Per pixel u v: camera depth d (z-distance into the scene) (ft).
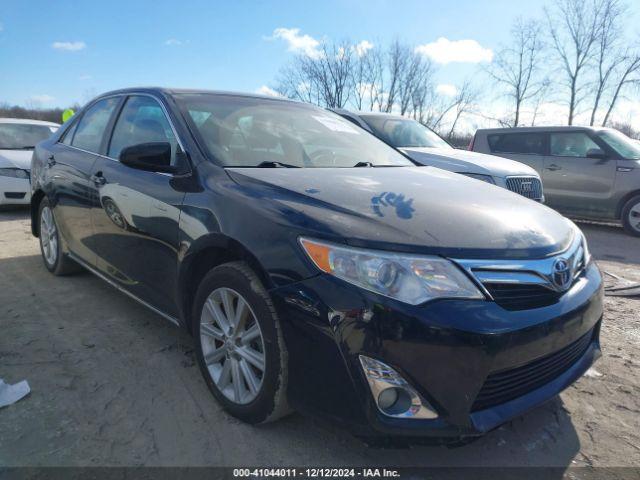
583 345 8.31
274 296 7.00
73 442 7.42
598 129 28.84
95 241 11.97
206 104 10.80
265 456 7.29
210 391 8.57
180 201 8.91
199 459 7.17
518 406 6.92
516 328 6.55
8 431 7.63
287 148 10.60
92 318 11.99
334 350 6.44
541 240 7.52
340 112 26.35
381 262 6.45
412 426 6.31
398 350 6.24
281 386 7.14
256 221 7.51
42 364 9.69
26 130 30.07
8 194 25.79
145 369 9.61
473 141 33.06
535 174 22.00
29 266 16.20
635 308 14.19
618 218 27.73
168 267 9.32
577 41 74.84
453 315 6.31
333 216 7.15
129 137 11.34
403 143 24.62
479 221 7.48
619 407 8.98
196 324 8.65
